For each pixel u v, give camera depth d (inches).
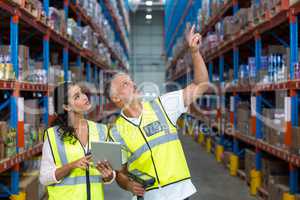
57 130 88.4
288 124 144.8
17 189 142.6
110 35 444.5
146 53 1121.4
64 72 228.8
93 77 362.6
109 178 82.7
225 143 289.6
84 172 87.5
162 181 83.6
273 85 164.1
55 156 87.0
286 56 153.0
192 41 87.4
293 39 142.9
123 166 89.3
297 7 139.0
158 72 1111.0
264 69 186.2
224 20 251.8
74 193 86.4
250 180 208.7
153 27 1123.3
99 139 89.4
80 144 88.4
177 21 585.9
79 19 264.4
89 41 289.1
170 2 708.0
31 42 243.9
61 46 253.8
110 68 447.2
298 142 136.1
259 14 178.2
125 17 678.5
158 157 84.5
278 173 177.0
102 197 89.7
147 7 1063.0
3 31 212.7
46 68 183.5
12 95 139.2
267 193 175.9
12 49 140.3
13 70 137.2
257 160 193.3
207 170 260.4
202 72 87.8
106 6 407.5
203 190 206.8
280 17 154.7
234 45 240.5
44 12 174.1
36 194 159.5
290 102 144.9
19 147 139.3
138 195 82.4
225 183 222.1
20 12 143.9
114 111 343.0
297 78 138.3
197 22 377.1
